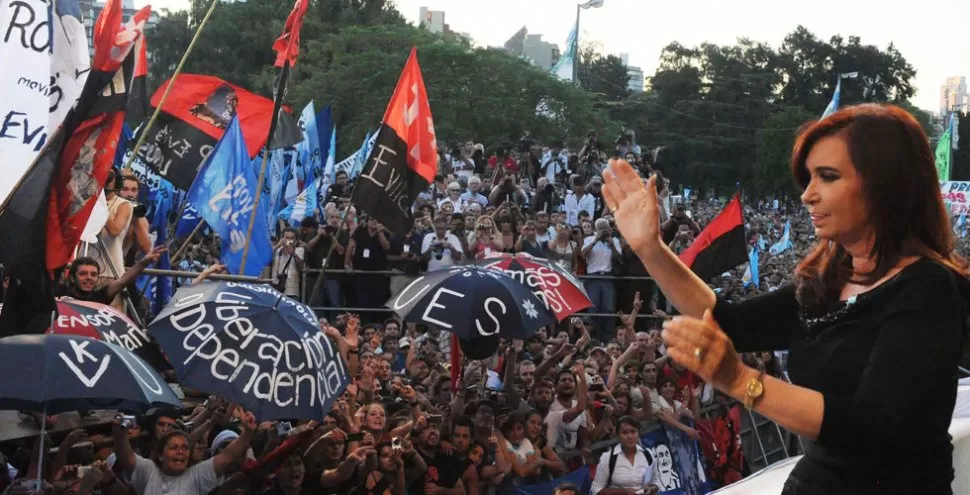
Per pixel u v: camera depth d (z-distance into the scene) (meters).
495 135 37.66
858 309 1.85
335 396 6.54
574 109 40.09
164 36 47.00
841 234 1.90
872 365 1.75
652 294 14.81
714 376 1.71
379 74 36.00
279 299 6.71
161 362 6.89
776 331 2.13
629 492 9.59
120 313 6.87
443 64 37.78
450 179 20.14
